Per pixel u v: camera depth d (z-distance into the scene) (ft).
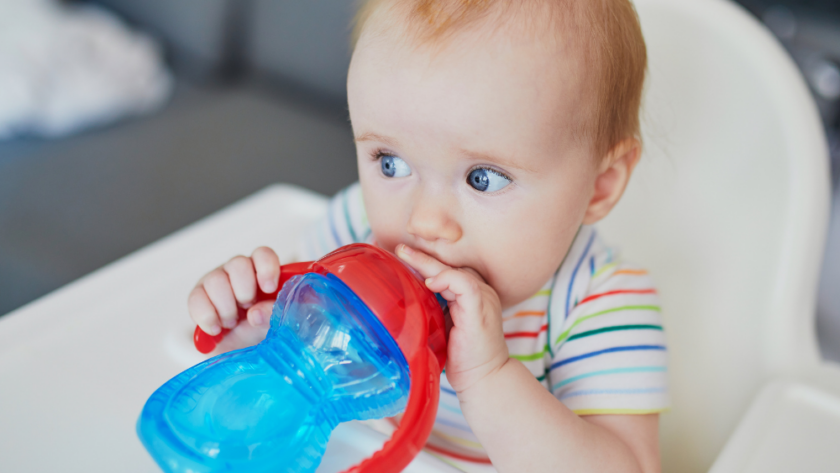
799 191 2.17
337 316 1.26
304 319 1.28
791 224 2.17
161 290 2.07
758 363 2.11
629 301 1.91
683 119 2.36
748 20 2.29
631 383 1.78
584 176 1.61
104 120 4.59
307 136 4.66
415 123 1.43
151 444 1.10
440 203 1.52
